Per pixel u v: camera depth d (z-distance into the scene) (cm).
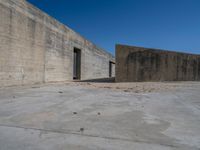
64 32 1534
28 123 302
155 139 238
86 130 270
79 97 603
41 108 420
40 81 1175
